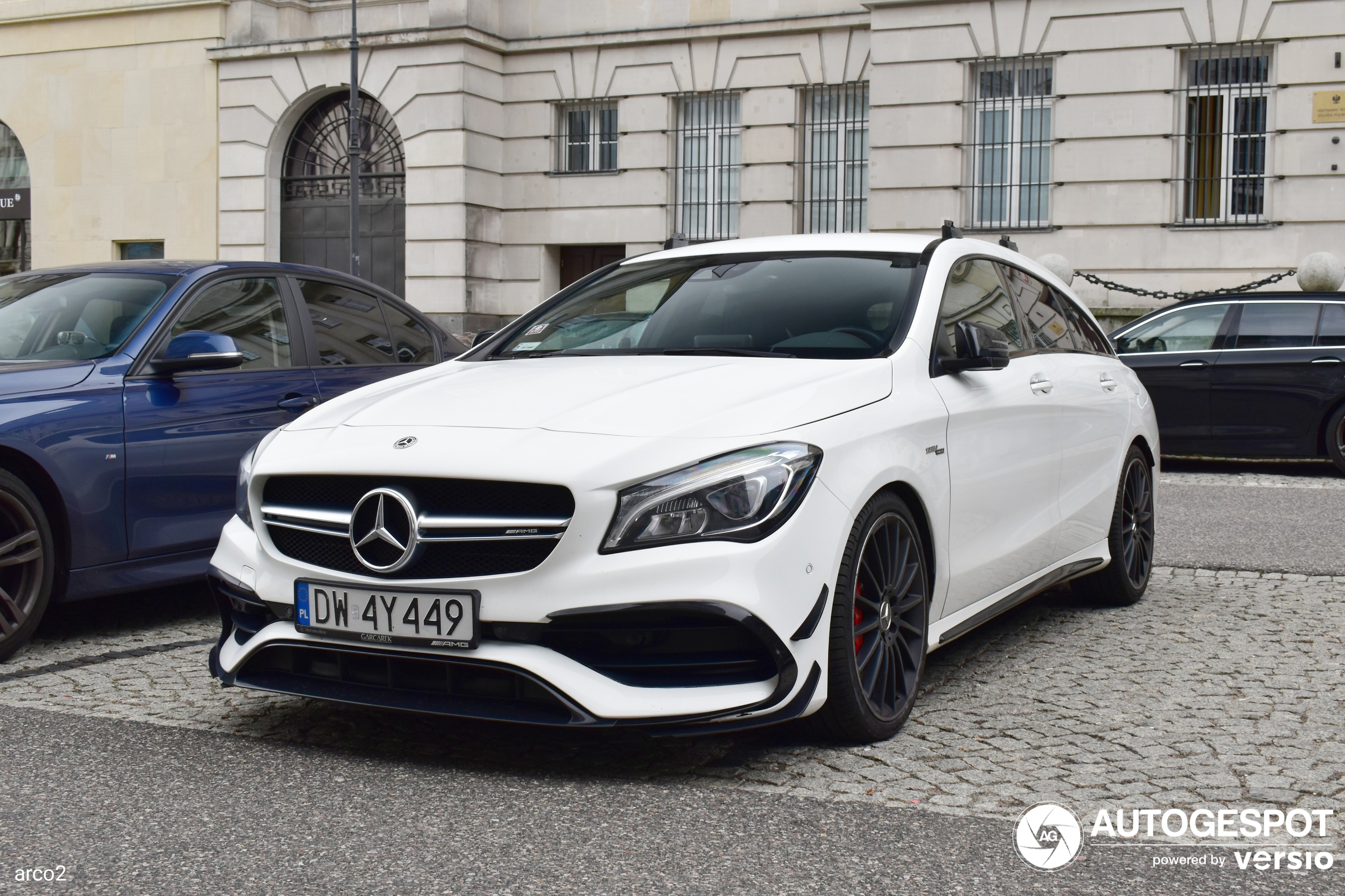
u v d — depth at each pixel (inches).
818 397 145.0
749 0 845.8
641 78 874.1
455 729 154.1
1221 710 162.6
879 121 759.1
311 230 964.6
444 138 890.1
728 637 130.0
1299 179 680.4
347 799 128.9
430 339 267.9
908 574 153.3
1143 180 709.3
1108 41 710.5
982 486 170.9
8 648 185.0
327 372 237.5
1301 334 461.7
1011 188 745.0
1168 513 350.6
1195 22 692.7
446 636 132.3
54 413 191.0
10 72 1041.5
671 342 173.3
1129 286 715.4
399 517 135.5
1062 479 199.2
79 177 1021.8
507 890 106.8
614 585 128.1
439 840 117.7
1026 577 190.2
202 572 211.6
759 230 845.8
